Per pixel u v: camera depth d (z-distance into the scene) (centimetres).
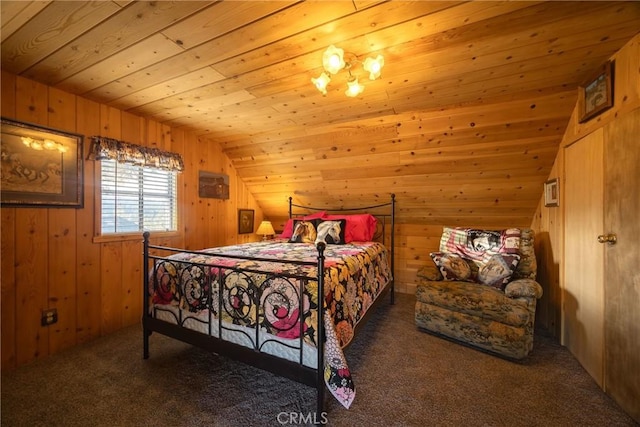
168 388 161
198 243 317
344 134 271
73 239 214
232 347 157
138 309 258
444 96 203
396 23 132
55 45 152
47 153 199
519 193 267
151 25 135
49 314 201
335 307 150
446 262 246
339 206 371
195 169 312
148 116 257
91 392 157
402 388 161
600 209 166
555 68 167
